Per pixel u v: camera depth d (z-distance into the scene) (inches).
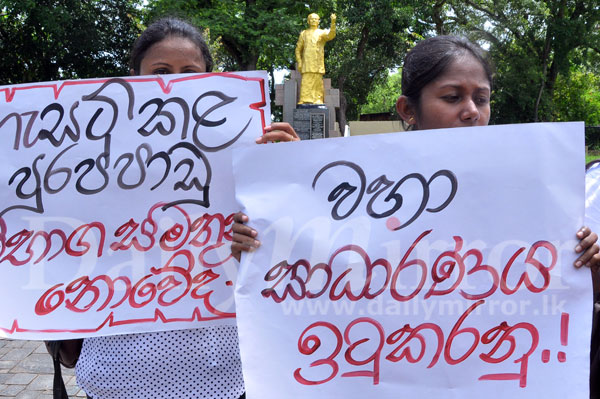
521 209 59.8
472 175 60.7
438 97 65.6
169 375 67.5
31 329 68.7
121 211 70.1
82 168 70.6
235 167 64.8
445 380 59.6
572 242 59.0
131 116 71.0
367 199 62.4
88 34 744.3
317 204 63.2
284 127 69.6
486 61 67.4
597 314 65.8
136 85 71.1
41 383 151.7
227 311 68.4
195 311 68.4
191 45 73.4
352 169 63.1
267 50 702.5
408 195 61.8
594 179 67.4
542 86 876.0
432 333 60.2
